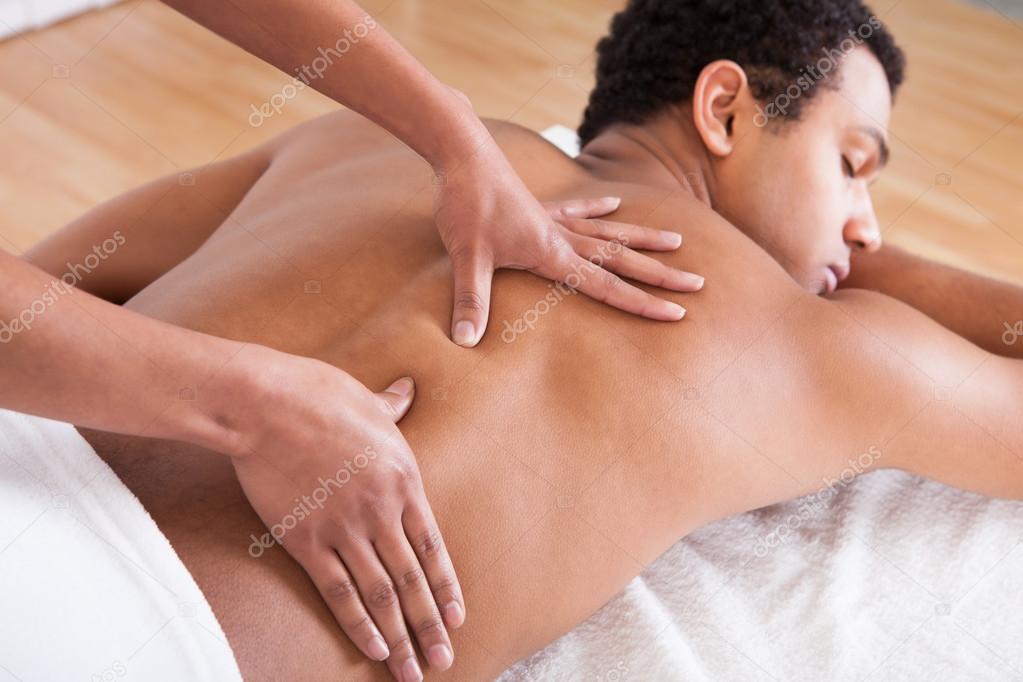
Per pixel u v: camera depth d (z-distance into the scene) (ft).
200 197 4.12
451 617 2.70
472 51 8.93
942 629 3.34
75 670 2.37
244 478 2.55
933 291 4.46
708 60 3.82
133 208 4.12
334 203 3.41
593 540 2.99
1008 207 7.32
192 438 2.39
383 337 3.01
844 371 3.20
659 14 3.94
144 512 2.53
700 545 3.56
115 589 2.44
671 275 3.16
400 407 2.84
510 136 3.74
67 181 6.94
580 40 9.22
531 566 2.90
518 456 2.90
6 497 2.44
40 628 2.35
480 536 2.83
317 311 3.07
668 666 3.12
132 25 8.91
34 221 6.53
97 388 2.23
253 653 2.54
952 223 7.11
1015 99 8.76
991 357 3.49
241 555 2.61
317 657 2.62
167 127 7.61
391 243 3.24
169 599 2.46
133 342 2.26
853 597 3.41
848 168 3.90
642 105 3.96
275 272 3.16
